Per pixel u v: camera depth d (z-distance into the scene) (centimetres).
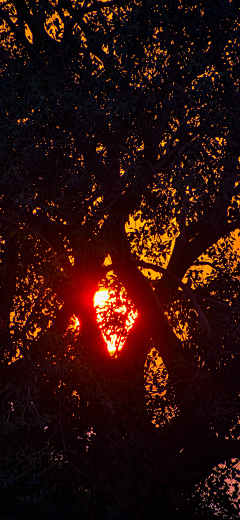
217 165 1554
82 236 1706
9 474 1496
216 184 1530
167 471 1872
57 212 1709
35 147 1455
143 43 1439
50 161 1560
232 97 1466
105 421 1722
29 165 1538
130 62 1441
